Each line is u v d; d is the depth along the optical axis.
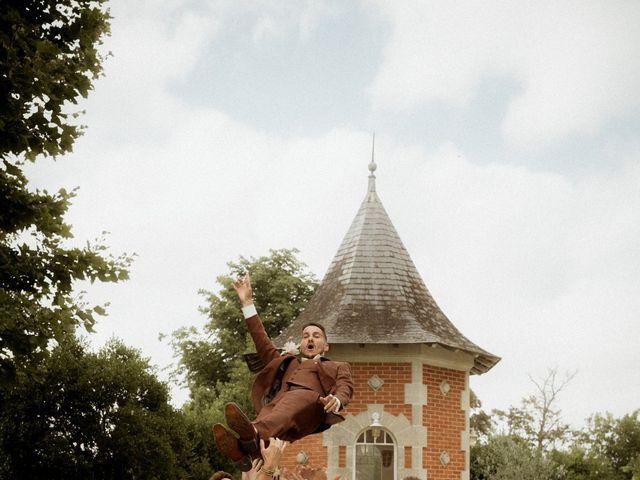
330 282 22.73
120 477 20.06
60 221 12.58
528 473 25.97
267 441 4.64
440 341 20.14
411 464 19.78
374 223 23.05
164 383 22.09
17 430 19.00
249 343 33.38
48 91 11.52
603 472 37.84
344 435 19.97
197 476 23.34
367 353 20.45
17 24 11.49
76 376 20.02
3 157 11.97
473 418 41.53
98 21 12.52
